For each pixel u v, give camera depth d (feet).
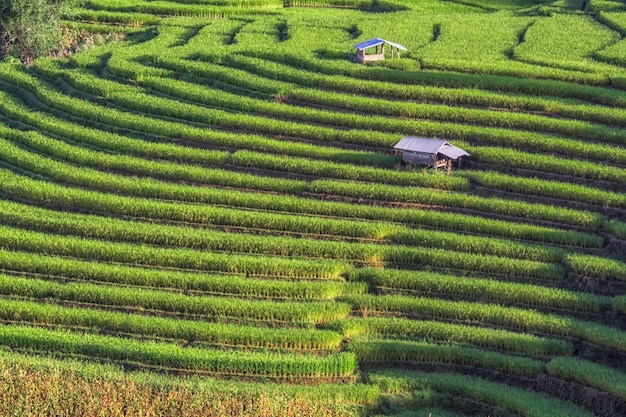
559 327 191.42
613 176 240.94
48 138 284.61
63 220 234.58
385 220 234.17
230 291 208.23
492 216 233.55
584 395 173.99
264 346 190.90
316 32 356.59
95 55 346.33
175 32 369.71
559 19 363.15
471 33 348.79
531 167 248.93
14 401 165.27
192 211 237.66
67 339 187.62
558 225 227.61
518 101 280.31
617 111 270.05
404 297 204.44
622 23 347.36
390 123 272.92
